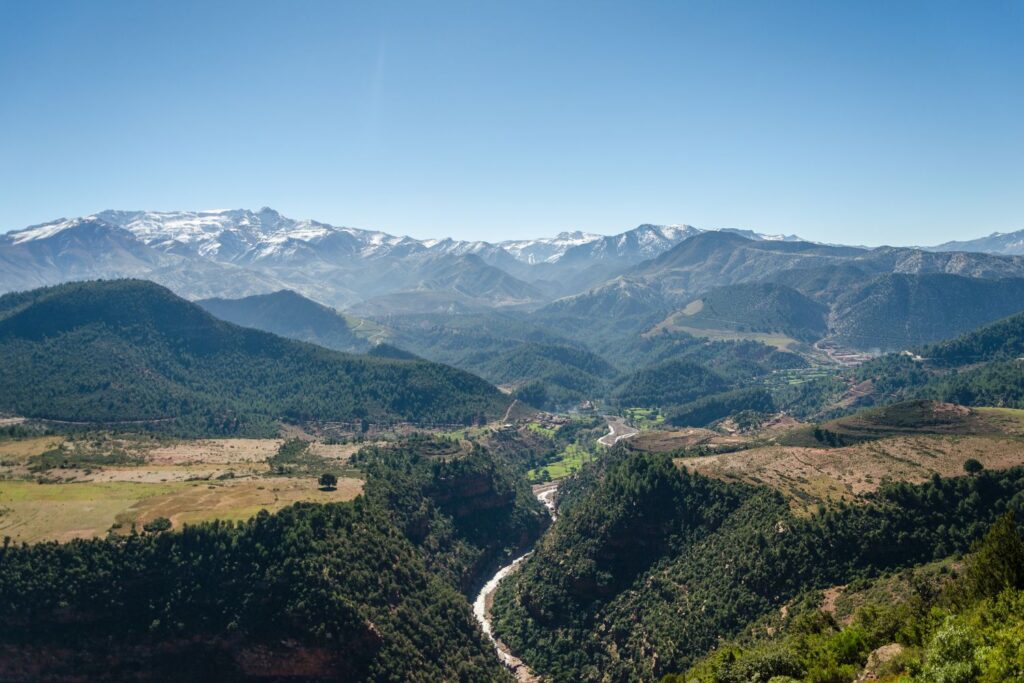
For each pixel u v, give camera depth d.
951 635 79.75
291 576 153.88
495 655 183.25
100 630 146.62
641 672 162.88
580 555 198.38
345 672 147.00
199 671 145.75
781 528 170.50
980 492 162.12
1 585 148.88
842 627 129.50
